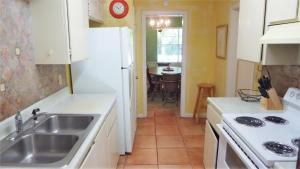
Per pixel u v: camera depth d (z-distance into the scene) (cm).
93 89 281
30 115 187
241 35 225
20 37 175
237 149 151
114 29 266
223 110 208
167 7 409
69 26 189
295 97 191
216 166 214
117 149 275
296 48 182
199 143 337
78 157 126
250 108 215
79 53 213
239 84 345
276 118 184
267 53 182
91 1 254
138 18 410
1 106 154
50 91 228
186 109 452
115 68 275
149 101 573
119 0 318
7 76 161
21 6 175
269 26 175
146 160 289
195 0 397
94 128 167
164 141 343
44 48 191
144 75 435
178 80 545
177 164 280
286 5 154
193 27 417
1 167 115
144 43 421
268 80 214
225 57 367
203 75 436
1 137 151
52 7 183
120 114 286
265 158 122
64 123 198
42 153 161
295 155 124
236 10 339
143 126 403
